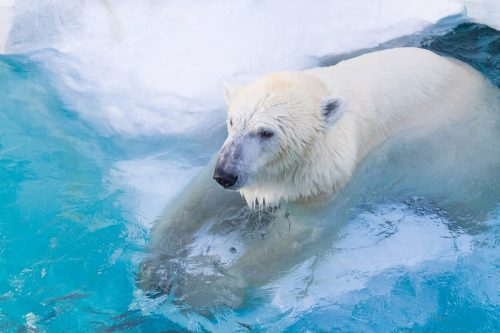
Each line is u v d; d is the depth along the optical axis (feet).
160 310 19.42
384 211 23.17
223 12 32.53
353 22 33.17
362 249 21.68
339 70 23.91
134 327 18.83
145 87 29.60
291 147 20.12
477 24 33.37
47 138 26.89
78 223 22.53
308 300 19.84
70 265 20.84
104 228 22.36
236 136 19.43
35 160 25.58
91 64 30.73
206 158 26.13
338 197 22.71
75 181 24.61
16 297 19.67
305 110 20.20
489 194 23.57
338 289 20.22
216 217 22.82
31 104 28.68
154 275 20.56
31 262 20.92
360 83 23.73
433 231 22.44
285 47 31.58
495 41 31.73
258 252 21.39
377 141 24.21
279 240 21.85
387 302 19.83
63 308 19.35
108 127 27.71
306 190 21.84
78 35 31.81
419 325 19.11
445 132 25.13
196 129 27.68
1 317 18.98
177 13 32.37
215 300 19.76
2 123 27.45
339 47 31.96
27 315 19.08
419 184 24.17
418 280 20.53
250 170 19.47
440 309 19.60
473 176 24.17
